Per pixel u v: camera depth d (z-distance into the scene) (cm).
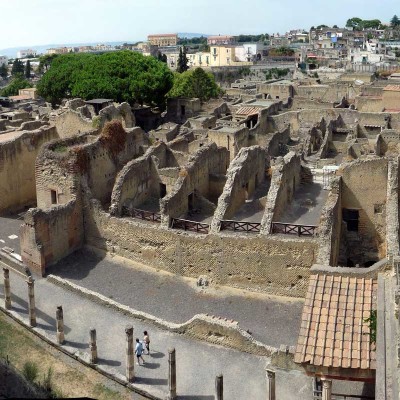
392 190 5578
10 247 5969
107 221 5744
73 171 5769
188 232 5328
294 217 6125
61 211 5625
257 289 5119
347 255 6141
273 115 11406
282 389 3809
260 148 6806
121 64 12225
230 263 5147
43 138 7462
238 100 13525
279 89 14025
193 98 12888
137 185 6272
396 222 5053
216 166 6962
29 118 10206
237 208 6044
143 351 4184
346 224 6091
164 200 5597
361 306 3631
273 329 4584
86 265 5628
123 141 6694
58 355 4281
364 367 3209
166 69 13000
